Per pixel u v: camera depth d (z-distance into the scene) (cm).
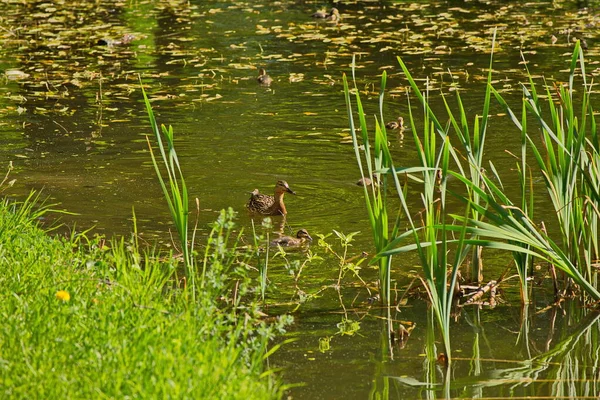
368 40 2845
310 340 1015
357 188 1592
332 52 2688
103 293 931
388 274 1094
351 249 1300
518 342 1022
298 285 1167
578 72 2339
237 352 832
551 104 1112
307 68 2517
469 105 2081
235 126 1972
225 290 1139
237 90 2294
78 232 1352
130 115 2064
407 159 1719
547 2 3556
